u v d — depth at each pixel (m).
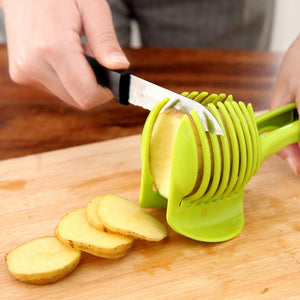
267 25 2.48
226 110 1.11
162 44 2.51
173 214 1.11
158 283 1.03
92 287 1.02
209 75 2.08
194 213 1.16
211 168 1.11
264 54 2.29
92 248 1.04
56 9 1.45
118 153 1.54
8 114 1.81
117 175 1.44
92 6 1.47
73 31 1.44
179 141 1.04
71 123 1.76
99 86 1.46
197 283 1.03
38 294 1.00
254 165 1.17
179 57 2.25
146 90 1.25
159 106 1.10
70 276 1.04
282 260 1.09
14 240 1.16
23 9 1.48
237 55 2.28
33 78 1.60
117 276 1.05
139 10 2.43
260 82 2.03
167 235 1.13
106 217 1.10
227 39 2.45
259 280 1.03
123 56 1.39
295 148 1.41
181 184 1.07
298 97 1.31
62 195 1.34
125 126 1.75
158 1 2.36
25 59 1.49
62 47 1.41
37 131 1.70
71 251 1.06
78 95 1.47
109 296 1.00
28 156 1.51
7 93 1.97
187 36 2.44
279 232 1.18
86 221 1.13
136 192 1.36
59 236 1.07
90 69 1.43
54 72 1.50
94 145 1.58
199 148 1.08
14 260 1.03
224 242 1.15
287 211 1.27
